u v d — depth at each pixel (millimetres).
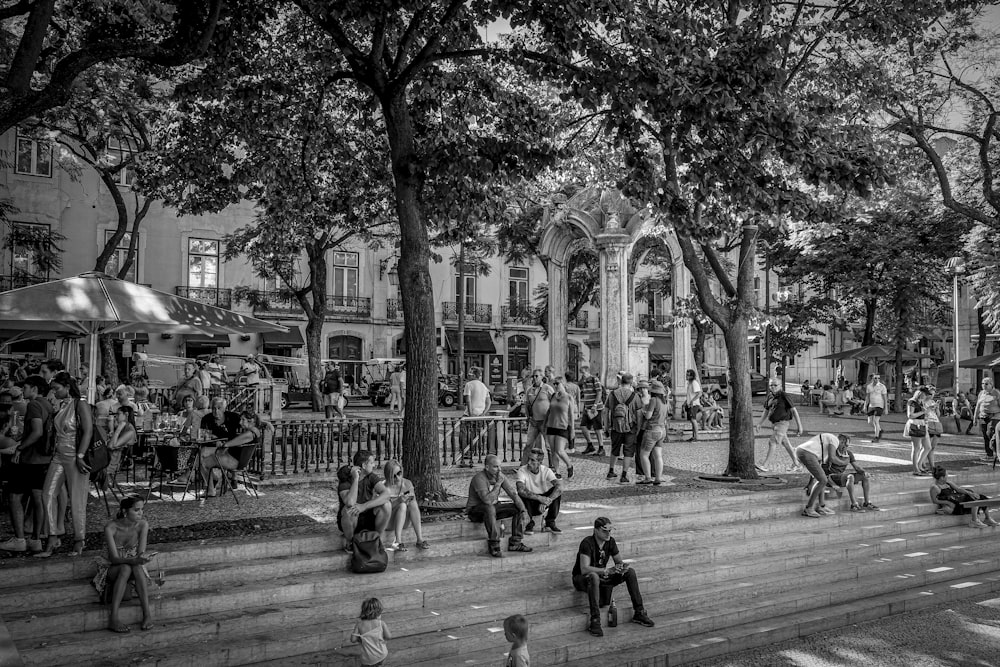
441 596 7551
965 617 8938
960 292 38031
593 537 7793
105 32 9914
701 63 9352
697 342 34469
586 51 9555
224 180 13961
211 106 13242
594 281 30188
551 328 21156
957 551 11117
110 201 31312
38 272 29359
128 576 6293
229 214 34469
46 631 6043
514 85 14117
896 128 16297
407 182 9930
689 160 10133
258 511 9438
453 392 34156
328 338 37781
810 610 8812
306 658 6363
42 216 29562
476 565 8164
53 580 6664
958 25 15445
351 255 38531
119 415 10086
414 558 8266
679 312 18297
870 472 14484
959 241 29094
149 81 18266
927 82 16391
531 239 23438
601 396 16516
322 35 12680
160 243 32812
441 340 26906
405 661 6613
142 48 8242
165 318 10117
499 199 12156
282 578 7422
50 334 14594
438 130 12297
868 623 8695
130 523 6457
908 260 30719
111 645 5992
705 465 14984
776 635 8039
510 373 42156
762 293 43281
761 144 9586
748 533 10469
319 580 7336
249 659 6230
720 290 37938
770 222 11406
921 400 14211
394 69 10180
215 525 8555
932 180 18719
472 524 8875
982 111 17281
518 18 9555
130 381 20000
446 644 6844
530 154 10109
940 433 14250
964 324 38906
